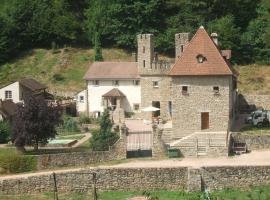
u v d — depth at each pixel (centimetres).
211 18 14712
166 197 6281
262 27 14200
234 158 7194
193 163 6906
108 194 6525
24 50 15212
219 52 8288
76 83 13312
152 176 6588
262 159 7038
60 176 6612
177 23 14575
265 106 10400
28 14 15462
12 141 8162
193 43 8331
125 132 7388
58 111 8319
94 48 14575
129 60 14200
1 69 14425
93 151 7538
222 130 8144
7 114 9625
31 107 7875
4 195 6544
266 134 7775
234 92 9344
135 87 11100
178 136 8231
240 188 6488
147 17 14662
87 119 10656
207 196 6084
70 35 15238
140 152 7506
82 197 6475
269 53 13625
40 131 7844
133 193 6531
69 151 7869
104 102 11231
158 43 14138
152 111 10381
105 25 14888
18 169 7138
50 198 6431
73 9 16500
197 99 8181
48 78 13625
